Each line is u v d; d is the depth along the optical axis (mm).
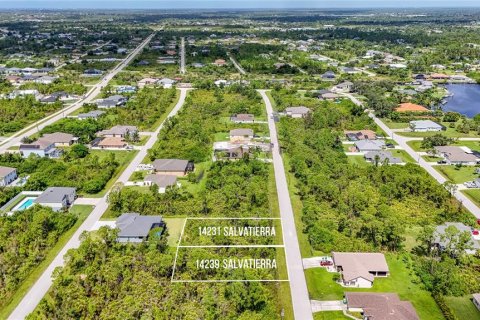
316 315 68438
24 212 93875
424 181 110688
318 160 126875
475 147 146625
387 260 82688
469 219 96000
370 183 115750
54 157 134625
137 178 118562
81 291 71688
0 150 139375
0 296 72000
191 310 69438
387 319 64625
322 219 95562
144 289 73375
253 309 70188
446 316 67938
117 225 89812
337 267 79250
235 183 110625
